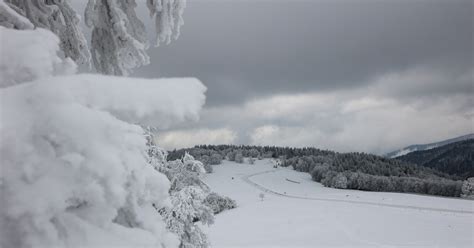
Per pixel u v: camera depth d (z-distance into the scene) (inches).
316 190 2571.4
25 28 82.7
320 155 4244.6
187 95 39.1
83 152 38.0
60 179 37.4
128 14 151.9
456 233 1144.8
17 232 37.2
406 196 2217.0
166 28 152.0
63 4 138.6
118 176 39.8
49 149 36.9
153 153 214.2
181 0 149.8
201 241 240.8
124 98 37.2
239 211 1587.1
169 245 56.2
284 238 1074.7
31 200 36.2
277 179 3137.3
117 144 41.7
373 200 1989.4
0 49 43.8
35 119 36.6
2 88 39.0
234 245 982.4
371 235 1113.4
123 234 44.8
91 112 38.3
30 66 43.0
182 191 241.3
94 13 148.6
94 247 40.7
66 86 37.6
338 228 1207.6
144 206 55.5
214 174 3307.1
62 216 40.8
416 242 1032.2
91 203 39.8
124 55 152.6
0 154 35.4
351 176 2780.5
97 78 39.4
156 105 37.1
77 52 140.5
